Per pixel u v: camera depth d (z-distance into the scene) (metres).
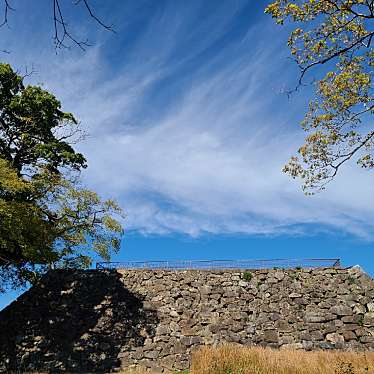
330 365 18.44
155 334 28.89
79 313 30.56
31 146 30.06
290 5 11.64
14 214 24.66
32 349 28.42
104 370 27.02
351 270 31.14
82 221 29.08
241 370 18.09
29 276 27.98
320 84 13.05
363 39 11.28
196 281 31.94
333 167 13.24
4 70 28.53
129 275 32.91
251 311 29.81
